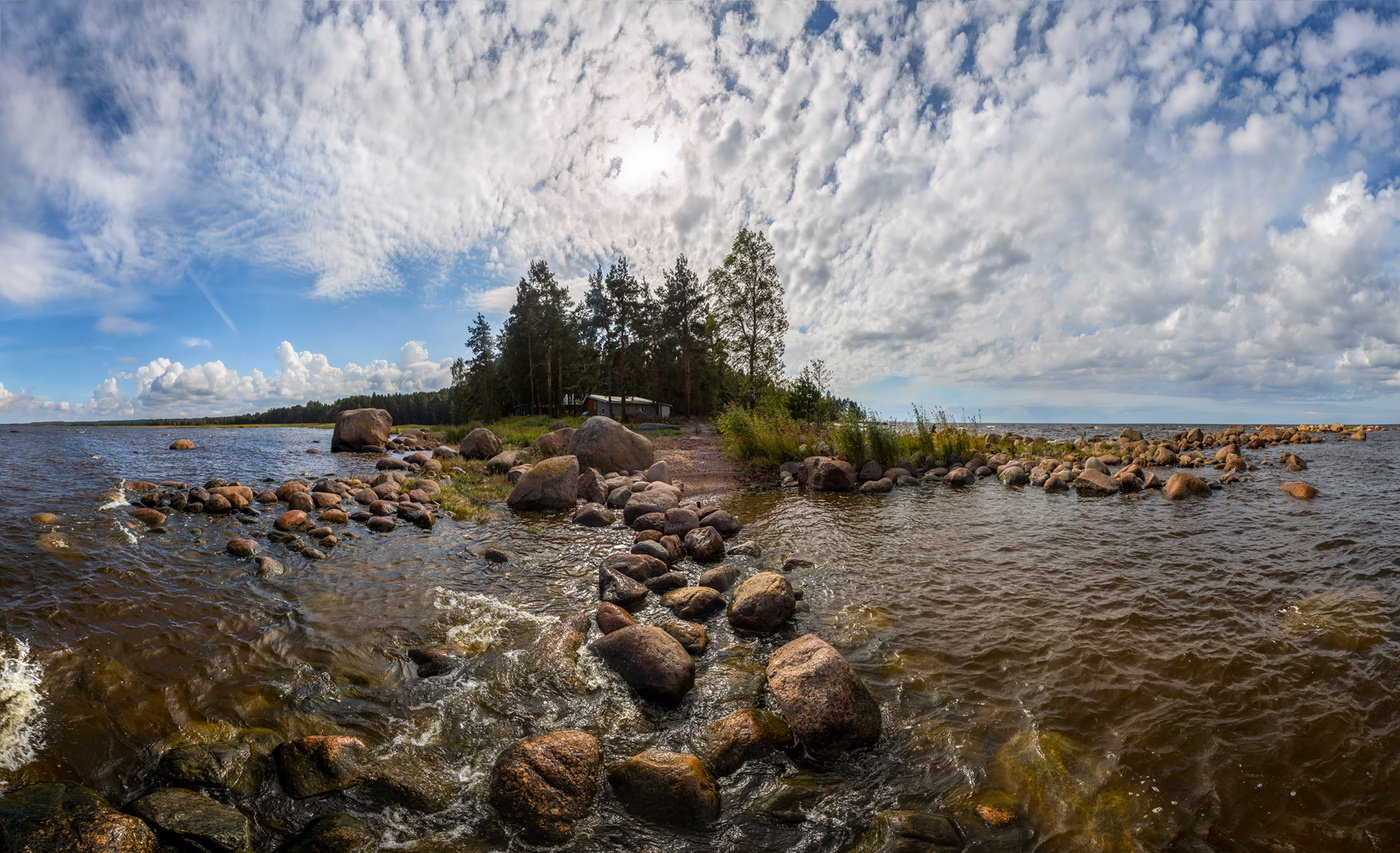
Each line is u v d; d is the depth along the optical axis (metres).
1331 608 7.10
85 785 3.72
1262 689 5.31
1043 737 4.56
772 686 5.16
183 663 5.23
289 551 8.96
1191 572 8.69
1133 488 16.39
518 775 3.91
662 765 4.05
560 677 5.55
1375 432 48.09
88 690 4.61
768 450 21.73
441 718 4.85
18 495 10.54
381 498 13.62
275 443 28.72
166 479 14.27
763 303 35.56
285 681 5.15
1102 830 3.67
